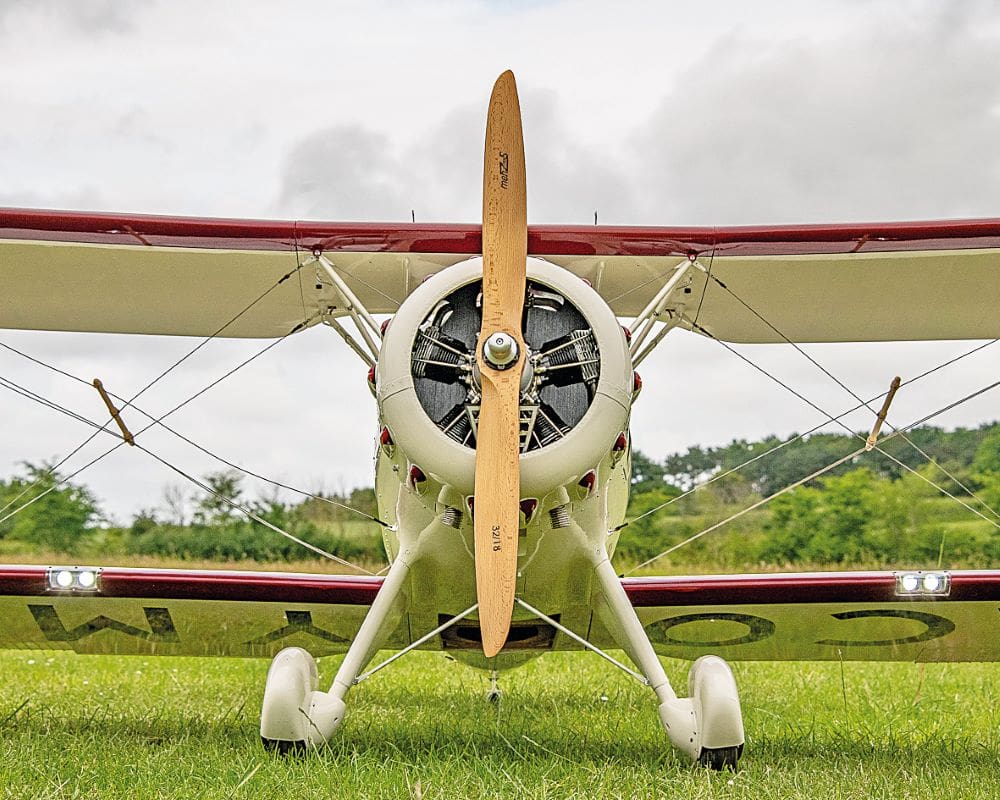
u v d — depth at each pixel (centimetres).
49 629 604
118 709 661
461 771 432
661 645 638
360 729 575
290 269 584
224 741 517
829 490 2202
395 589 503
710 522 2150
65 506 2231
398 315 482
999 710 688
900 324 666
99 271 591
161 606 570
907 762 489
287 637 614
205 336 699
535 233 549
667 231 551
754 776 440
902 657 640
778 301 633
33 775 419
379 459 577
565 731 567
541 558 499
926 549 2117
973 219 543
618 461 511
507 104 469
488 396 456
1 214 538
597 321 479
